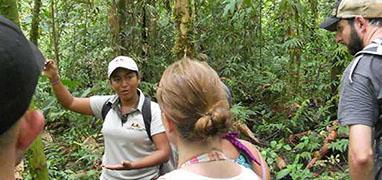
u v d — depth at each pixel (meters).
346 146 5.34
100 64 7.01
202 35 7.64
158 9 7.68
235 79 7.53
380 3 2.47
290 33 7.18
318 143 6.01
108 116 3.42
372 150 2.35
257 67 7.91
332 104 7.11
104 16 7.50
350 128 2.37
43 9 7.62
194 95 1.64
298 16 7.00
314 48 7.83
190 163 1.67
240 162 2.37
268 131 6.71
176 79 1.68
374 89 2.34
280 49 8.24
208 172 1.65
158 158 3.27
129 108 3.37
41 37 8.66
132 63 3.32
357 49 2.58
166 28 7.34
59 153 6.14
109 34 7.21
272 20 8.59
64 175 5.36
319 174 5.36
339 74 7.28
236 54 7.79
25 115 0.92
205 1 7.84
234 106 6.45
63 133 6.85
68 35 7.89
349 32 2.57
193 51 6.05
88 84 7.30
